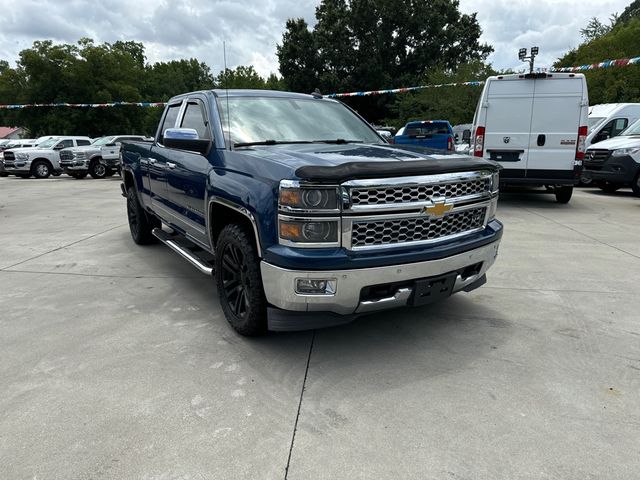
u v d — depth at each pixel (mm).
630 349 3148
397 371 2877
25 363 2988
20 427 2330
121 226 7602
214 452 2146
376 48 40406
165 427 2328
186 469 2039
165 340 3311
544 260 5285
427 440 2227
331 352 3127
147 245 6188
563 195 9492
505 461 2084
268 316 2939
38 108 34094
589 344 3225
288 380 2773
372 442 2213
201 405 2518
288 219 2658
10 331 3479
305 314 2846
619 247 5871
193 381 2760
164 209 4848
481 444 2197
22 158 19141
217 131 3674
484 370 2883
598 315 3721
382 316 3727
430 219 2908
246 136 3689
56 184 16062
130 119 37000
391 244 2816
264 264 2807
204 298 4172
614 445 2188
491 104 8781
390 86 40281
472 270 3283
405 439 2234
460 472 2018
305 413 2447
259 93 4227
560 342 3258
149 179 5195
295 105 4250
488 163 3254
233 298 3395
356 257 2678
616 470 2027
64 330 3490
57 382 2756
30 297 4211
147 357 3059
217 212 3543
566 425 2336
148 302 4074
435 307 3906
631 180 10320
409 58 41312
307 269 2633
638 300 4039
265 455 2125
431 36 41531
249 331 3217
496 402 2539
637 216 8109
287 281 2688
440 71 32281
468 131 11625
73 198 11617
